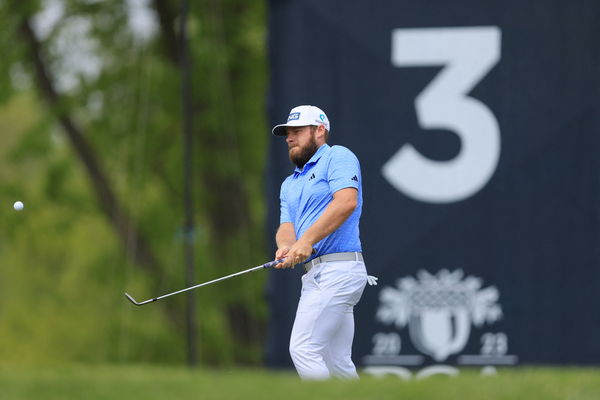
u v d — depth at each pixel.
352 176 25.41
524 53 39.56
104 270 66.88
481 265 39.44
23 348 82.62
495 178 39.50
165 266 64.00
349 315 25.89
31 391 19.22
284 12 40.56
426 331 39.47
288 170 40.28
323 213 25.12
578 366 39.09
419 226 39.69
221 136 61.62
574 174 39.31
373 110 40.09
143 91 61.31
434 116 39.81
